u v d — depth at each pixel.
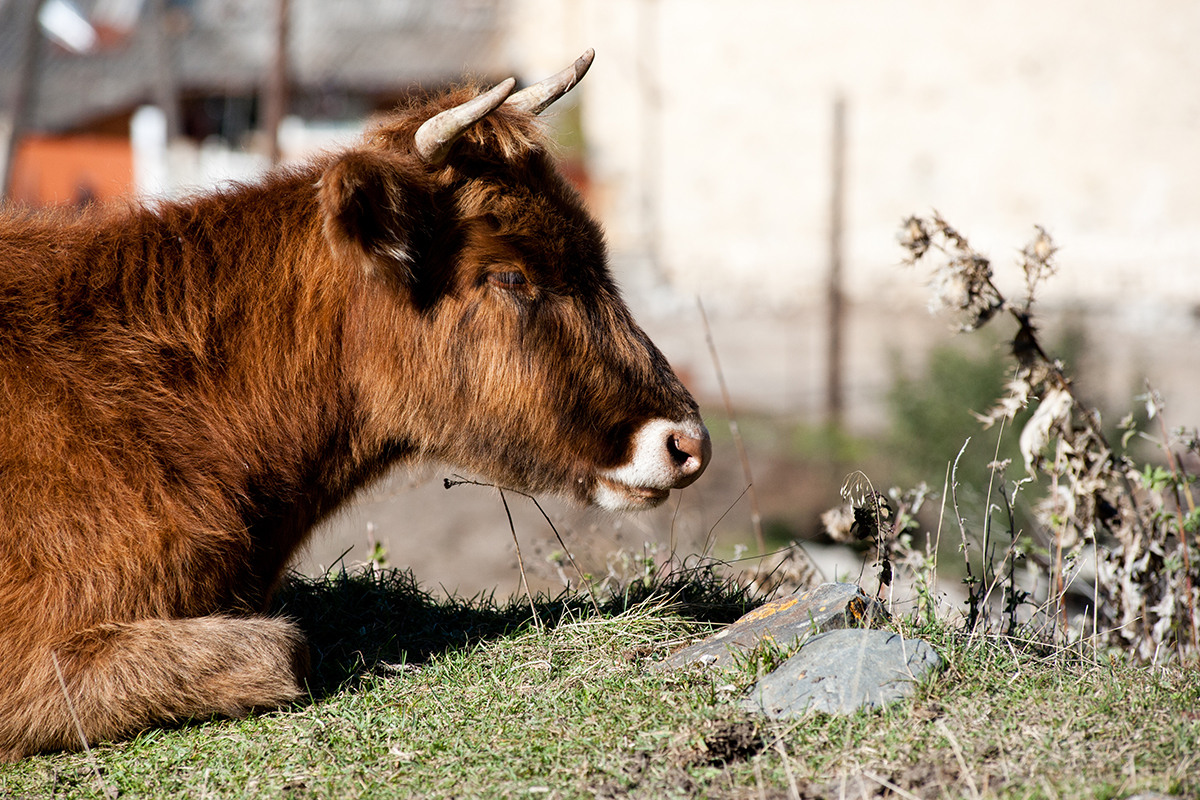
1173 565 6.39
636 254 45.22
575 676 5.21
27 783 4.58
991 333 18.39
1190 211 40.44
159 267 5.42
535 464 5.83
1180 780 3.83
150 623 4.89
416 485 6.93
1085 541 6.73
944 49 42.78
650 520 10.24
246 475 5.37
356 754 4.61
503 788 4.23
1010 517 6.40
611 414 5.77
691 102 45.88
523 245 5.54
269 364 5.45
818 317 39.28
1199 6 39.94
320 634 6.01
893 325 37.03
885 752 4.22
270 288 5.49
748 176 45.22
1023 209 42.28
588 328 5.68
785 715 4.54
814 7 43.94
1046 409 6.66
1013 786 3.95
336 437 5.67
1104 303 39.44
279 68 27.23
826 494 18.95
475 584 13.76
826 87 44.06
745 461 8.22
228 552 5.25
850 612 5.31
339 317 5.55
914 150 43.41
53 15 47.34
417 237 5.38
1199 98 40.16
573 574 7.95
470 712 4.92
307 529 5.79
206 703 4.86
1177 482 6.67
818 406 25.80
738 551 7.55
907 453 17.98
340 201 4.89
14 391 5.01
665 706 4.71
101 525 4.90
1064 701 4.63
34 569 4.82
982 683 4.74
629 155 46.75
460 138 5.52
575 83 5.68
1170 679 5.03
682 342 34.41
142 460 5.05
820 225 44.22
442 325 5.54
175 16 46.66
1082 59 41.31
